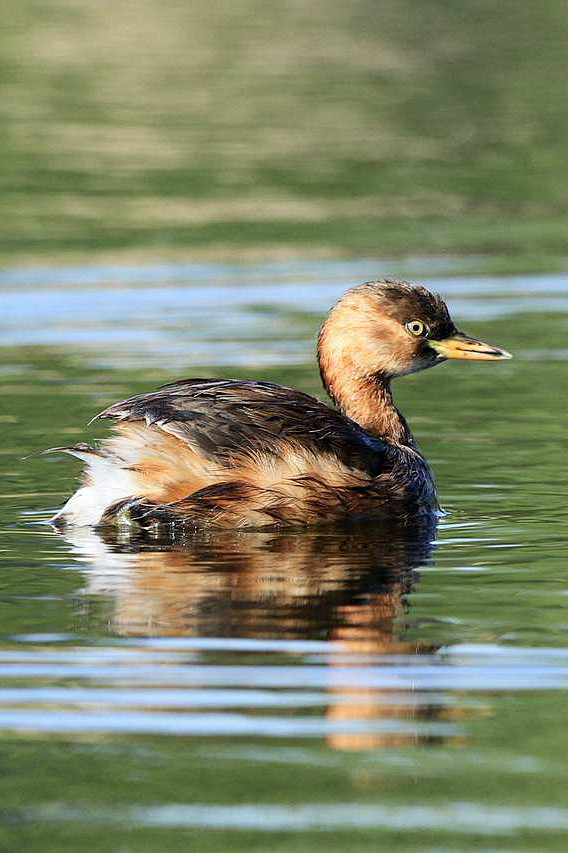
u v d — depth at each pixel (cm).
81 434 1479
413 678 886
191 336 1917
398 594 1041
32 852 690
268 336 1917
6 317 2012
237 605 1015
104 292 2141
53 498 1304
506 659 914
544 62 4012
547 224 2498
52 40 4356
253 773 768
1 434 1483
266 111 3425
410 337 1380
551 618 985
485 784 752
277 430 1241
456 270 2239
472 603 1018
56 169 2886
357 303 1392
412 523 1246
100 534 1203
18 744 803
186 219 2531
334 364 1397
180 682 878
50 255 2323
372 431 1380
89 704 851
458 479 1364
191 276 2214
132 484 1220
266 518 1228
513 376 1758
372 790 748
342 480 1248
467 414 1599
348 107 3475
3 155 2997
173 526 1218
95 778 764
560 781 754
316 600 1025
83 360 1803
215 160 2966
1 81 3778
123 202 2650
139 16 4841
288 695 862
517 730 812
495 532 1208
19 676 889
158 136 3180
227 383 1276
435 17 4850
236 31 4588
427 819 717
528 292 2127
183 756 787
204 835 704
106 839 702
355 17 4859
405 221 2533
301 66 4006
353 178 2827
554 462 1411
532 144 3098
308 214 2572
